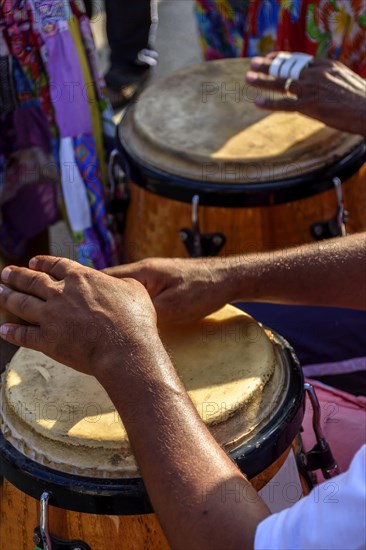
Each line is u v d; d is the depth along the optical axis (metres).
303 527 0.76
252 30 2.12
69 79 1.74
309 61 1.67
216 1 2.15
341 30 1.91
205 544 0.80
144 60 3.16
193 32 3.55
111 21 3.06
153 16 3.42
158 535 0.97
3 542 1.09
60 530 0.99
